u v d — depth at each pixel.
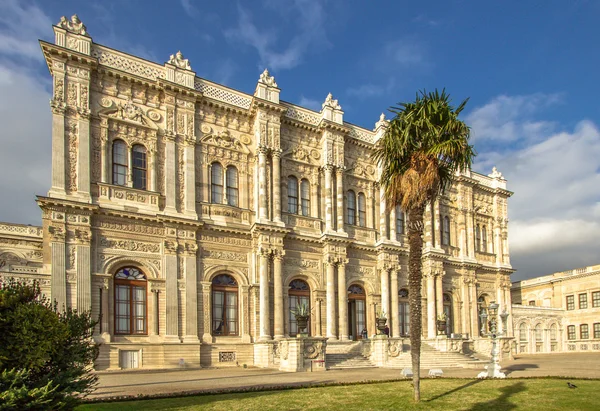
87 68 33.06
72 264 30.44
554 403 16.81
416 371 17.16
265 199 38.03
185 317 33.78
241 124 39.75
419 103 19.14
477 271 53.28
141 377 26.48
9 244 39.44
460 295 51.00
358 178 45.09
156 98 36.16
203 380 24.67
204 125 38.00
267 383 22.75
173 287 33.66
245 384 22.41
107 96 34.28
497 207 57.19
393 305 43.53
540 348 65.38
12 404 9.89
